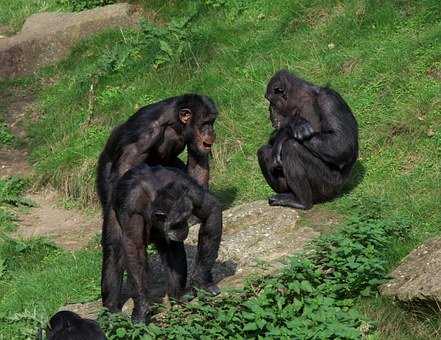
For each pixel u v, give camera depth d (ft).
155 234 41.81
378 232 44.27
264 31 71.31
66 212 65.10
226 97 65.10
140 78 73.10
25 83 81.97
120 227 43.09
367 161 54.34
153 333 38.78
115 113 70.74
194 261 47.96
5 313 49.49
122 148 49.29
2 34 90.89
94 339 32.81
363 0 68.18
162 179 40.70
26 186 68.74
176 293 43.06
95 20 83.61
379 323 40.04
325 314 39.93
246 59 68.95
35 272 55.26
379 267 41.55
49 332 33.76
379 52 62.69
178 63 71.61
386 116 56.80
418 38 62.08
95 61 79.30
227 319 39.34
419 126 54.80
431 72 59.06
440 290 38.81
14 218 64.34
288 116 51.57
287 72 51.93
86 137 70.33
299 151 50.19
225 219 50.93
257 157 56.03
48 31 84.48
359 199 49.78
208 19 76.02
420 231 46.11
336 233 45.14
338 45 66.28
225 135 61.93
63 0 92.89
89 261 54.03
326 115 50.19
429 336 39.01
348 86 60.90
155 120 49.34
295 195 50.65
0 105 79.66
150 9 83.20
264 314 39.42
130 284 42.45
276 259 45.57
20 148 74.13
